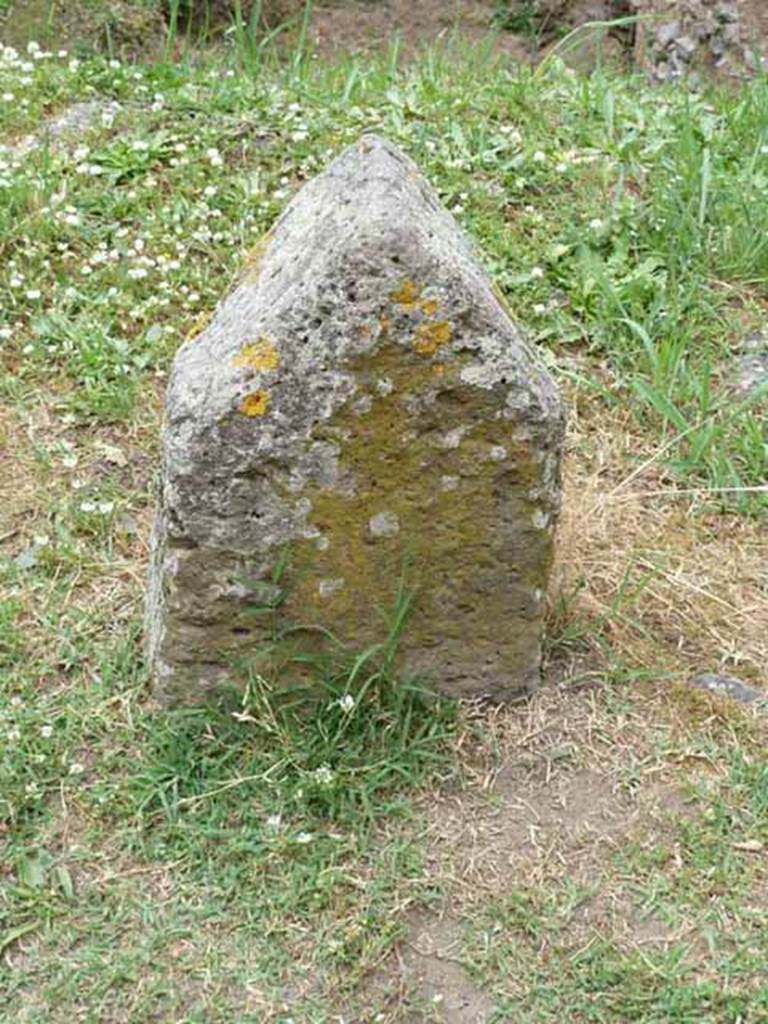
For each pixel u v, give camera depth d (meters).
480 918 2.04
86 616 2.36
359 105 3.38
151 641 2.23
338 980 1.98
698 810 2.16
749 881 2.08
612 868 2.09
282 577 2.12
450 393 2.04
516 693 2.25
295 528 2.09
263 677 2.18
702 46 4.20
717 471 2.64
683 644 2.38
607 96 3.38
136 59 4.23
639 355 2.84
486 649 2.21
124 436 2.65
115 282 2.89
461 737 2.21
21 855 2.08
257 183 3.09
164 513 2.11
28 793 2.12
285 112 3.31
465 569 2.15
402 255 2.00
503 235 3.01
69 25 4.16
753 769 2.20
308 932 2.02
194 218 3.01
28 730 2.20
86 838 2.10
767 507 2.61
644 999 1.97
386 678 2.19
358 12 4.99
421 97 3.41
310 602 2.14
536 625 2.21
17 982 1.97
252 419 2.04
